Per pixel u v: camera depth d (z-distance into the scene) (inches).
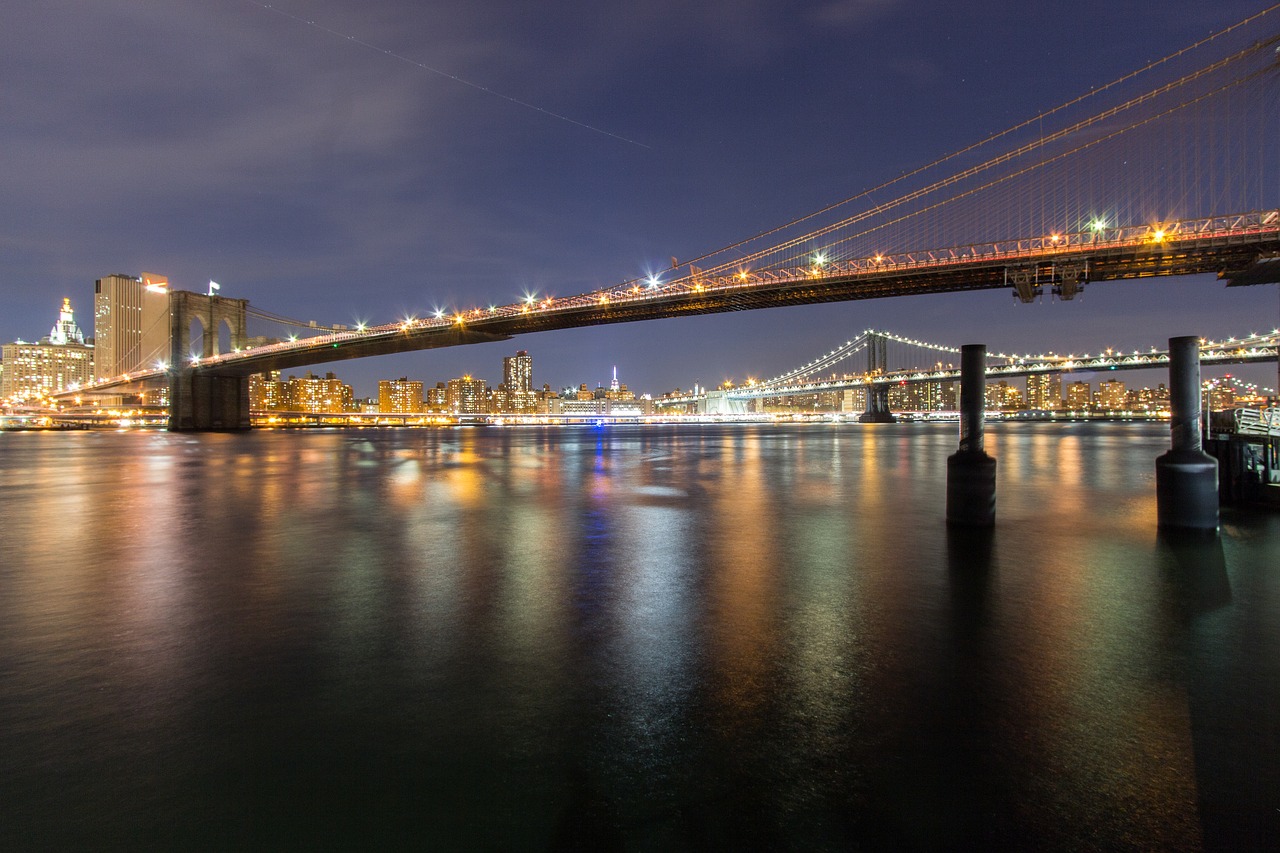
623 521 455.8
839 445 1961.1
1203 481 367.2
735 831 109.1
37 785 121.2
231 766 127.8
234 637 203.2
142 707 152.9
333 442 2396.7
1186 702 154.9
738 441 2380.7
